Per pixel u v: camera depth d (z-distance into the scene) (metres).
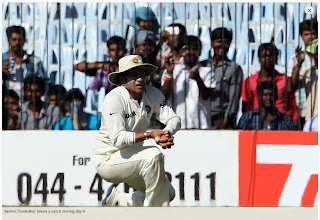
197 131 22.06
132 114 17.88
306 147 22.19
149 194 17.55
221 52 22.38
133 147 17.95
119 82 18.55
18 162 21.92
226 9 22.38
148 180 17.38
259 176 22.12
